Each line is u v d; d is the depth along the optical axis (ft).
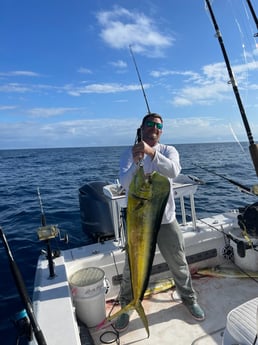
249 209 8.81
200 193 34.01
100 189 15.21
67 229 20.99
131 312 9.07
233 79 6.48
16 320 5.35
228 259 11.49
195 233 11.02
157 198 5.06
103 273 8.82
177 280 8.71
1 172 70.18
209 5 6.79
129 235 5.23
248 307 6.02
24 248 17.80
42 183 47.19
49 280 8.22
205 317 8.73
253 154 5.86
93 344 7.64
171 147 8.19
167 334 8.15
